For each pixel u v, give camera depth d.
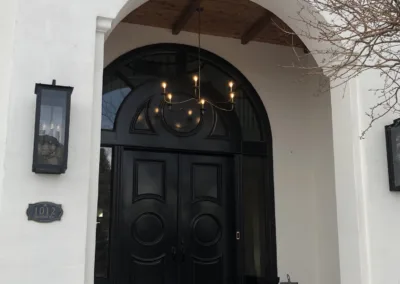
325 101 5.78
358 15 3.16
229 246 5.55
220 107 5.73
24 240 2.94
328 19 3.77
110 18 3.41
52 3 3.25
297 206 5.80
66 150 3.02
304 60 6.07
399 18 2.69
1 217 2.91
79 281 3.01
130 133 5.31
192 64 5.69
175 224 5.38
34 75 3.13
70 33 3.26
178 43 5.62
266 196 5.75
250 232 5.66
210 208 5.55
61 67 3.20
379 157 3.87
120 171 5.23
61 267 2.98
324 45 3.98
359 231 3.74
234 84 5.85
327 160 5.69
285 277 5.59
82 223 3.07
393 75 3.94
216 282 5.42
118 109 5.34
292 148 5.91
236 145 5.72
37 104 3.00
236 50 5.87
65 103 3.06
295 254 5.68
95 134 3.30
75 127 3.17
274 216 5.70
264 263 5.62
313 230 5.80
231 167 5.74
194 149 5.52
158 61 5.57
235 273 5.49
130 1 3.52
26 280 2.91
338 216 3.97
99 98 3.36
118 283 5.04
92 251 3.18
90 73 3.26
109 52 5.32
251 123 5.87
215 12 5.18
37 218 2.97
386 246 3.75
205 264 5.41
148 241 5.25
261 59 5.96
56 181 3.06
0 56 3.41
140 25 5.48
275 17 5.16
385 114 3.80
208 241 5.48
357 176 3.82
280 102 5.96
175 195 5.45
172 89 5.56
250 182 5.77
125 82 5.42
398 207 3.84
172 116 5.50
